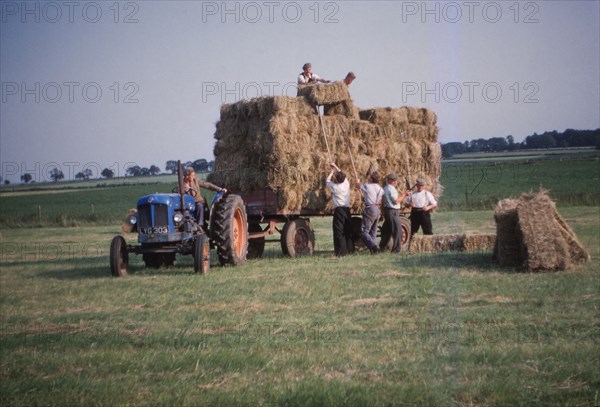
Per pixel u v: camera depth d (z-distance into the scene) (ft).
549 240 42.45
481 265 46.03
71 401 19.84
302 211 57.41
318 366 22.38
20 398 20.16
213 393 20.02
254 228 59.21
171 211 48.24
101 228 132.77
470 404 18.86
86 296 38.27
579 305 31.40
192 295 37.32
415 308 31.53
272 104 53.98
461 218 106.52
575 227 80.02
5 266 57.36
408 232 65.05
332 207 57.31
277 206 55.26
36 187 435.12
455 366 21.95
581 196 137.90
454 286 37.24
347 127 57.57
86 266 56.13
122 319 31.24
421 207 60.18
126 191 318.86
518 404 18.78
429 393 19.40
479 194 167.32
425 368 21.80
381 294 35.53
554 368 21.44
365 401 18.83
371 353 23.70
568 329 26.61
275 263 51.83
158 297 37.06
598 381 20.40
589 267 43.55
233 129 57.00
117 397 19.93
